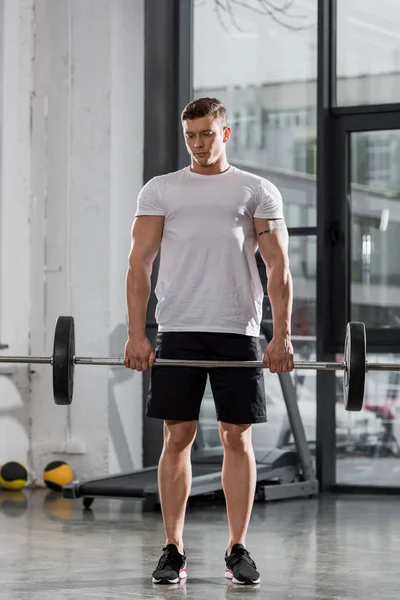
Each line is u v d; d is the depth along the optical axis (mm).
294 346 6637
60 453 6684
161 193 3584
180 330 3609
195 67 6879
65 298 6684
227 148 6832
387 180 6484
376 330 6492
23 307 6734
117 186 6664
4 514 5500
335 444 6559
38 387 6742
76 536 4762
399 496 6312
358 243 6555
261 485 6117
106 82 6617
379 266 6512
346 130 6539
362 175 6539
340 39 6574
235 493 3678
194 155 3535
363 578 3824
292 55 6652
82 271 6652
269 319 6137
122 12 6688
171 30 6805
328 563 4121
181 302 3600
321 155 6535
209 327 3582
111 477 5957
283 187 6676
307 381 6609
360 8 6527
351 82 6547
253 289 3631
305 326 6621
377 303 6516
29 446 6754
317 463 6543
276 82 6699
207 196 3545
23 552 4336
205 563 4094
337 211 6562
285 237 3617
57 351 3555
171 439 3668
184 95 6820
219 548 4465
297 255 6637
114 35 6621
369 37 6508
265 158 6730
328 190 6562
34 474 6742
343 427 6555
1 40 6602
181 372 3598
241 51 6777
